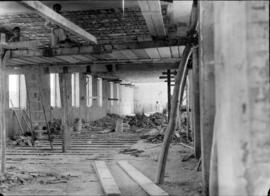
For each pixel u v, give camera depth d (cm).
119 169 830
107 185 633
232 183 388
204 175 517
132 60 1009
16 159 988
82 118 2031
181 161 904
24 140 1329
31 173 767
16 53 795
